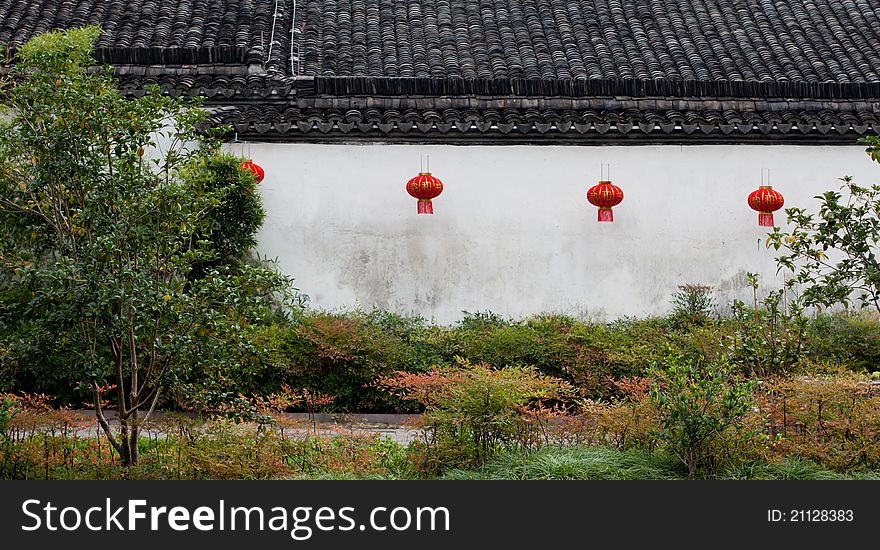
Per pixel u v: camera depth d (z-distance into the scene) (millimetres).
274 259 16625
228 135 16469
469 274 16922
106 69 10047
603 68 17328
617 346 14648
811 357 14164
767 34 18578
